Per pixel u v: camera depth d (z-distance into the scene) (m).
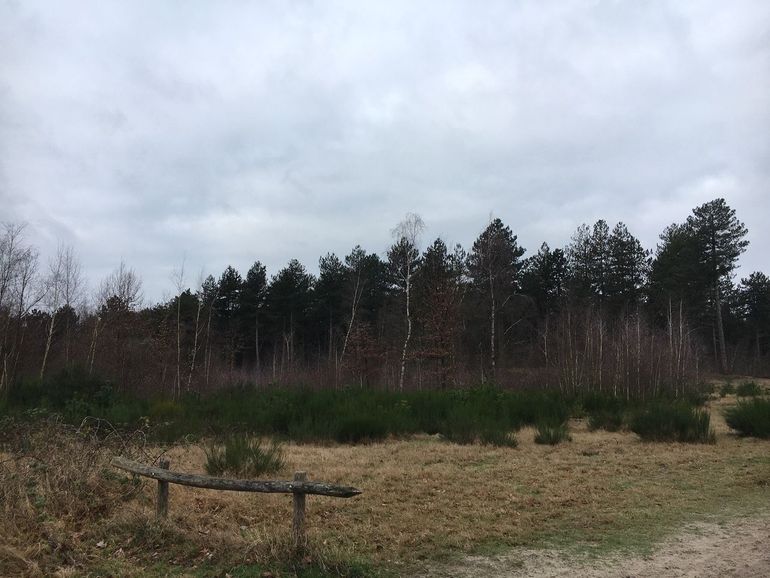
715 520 7.64
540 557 6.36
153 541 6.39
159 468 6.93
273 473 10.40
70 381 20.39
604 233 54.38
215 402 19.45
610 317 45.50
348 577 5.68
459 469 11.02
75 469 7.61
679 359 27.75
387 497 8.84
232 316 60.09
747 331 63.78
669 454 12.38
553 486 9.55
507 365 44.31
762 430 14.51
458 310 36.28
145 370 27.78
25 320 29.25
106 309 34.09
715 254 52.56
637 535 7.09
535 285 52.03
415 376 35.28
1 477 6.96
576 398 20.91
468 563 6.19
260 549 5.96
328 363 35.88
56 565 5.75
